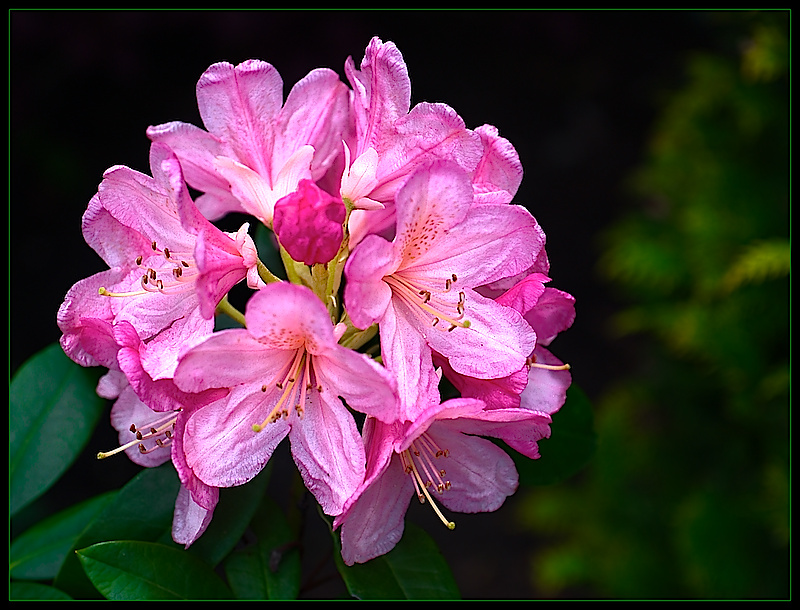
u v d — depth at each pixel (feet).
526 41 5.96
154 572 2.04
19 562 2.20
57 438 2.23
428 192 1.98
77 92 5.04
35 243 4.81
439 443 2.06
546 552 3.88
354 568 2.09
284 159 2.08
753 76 3.07
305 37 5.17
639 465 3.44
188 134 2.04
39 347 4.53
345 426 1.98
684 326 3.13
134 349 1.97
